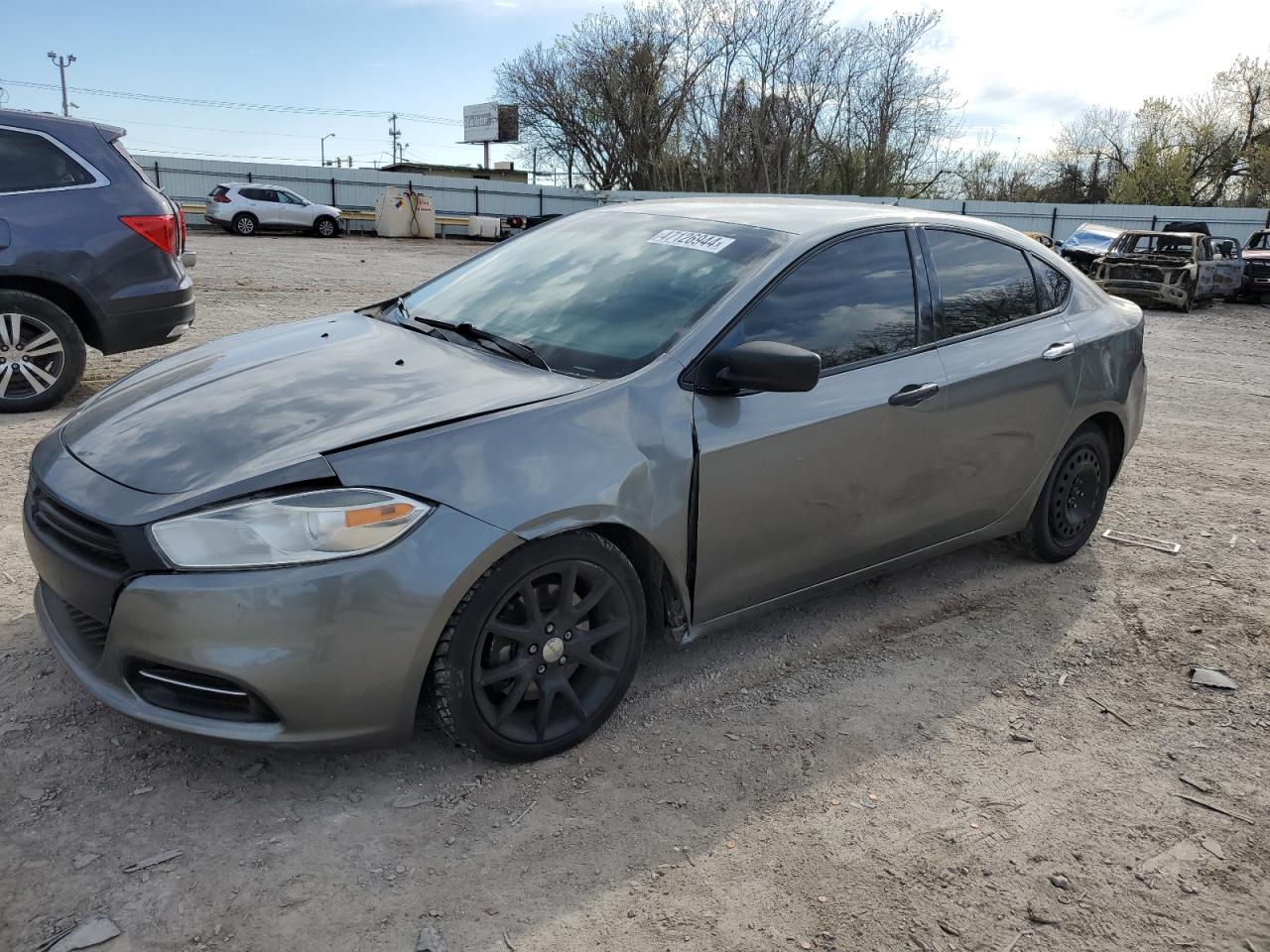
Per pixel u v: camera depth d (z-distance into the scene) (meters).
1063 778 2.77
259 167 36.38
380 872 2.21
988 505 3.83
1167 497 5.57
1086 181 58.66
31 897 2.06
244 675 2.19
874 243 3.40
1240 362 11.35
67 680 2.90
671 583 2.85
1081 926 2.20
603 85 47.59
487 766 2.64
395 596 2.26
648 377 2.76
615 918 2.12
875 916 2.19
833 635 3.58
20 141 5.73
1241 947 2.17
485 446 2.44
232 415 2.57
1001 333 3.74
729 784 2.64
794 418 2.99
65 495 2.39
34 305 5.83
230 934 2.00
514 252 3.75
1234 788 2.78
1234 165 53.09
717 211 3.57
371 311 3.73
